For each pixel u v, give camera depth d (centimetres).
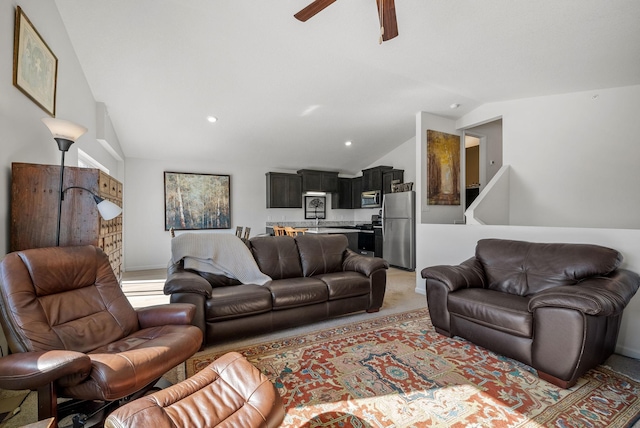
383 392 184
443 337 264
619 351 233
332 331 279
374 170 704
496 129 586
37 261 161
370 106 455
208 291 245
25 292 150
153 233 597
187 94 402
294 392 184
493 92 385
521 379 197
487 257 288
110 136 448
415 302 370
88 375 128
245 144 579
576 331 179
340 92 411
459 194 509
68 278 173
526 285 254
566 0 201
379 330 281
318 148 631
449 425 155
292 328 287
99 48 312
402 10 229
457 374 203
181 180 620
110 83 366
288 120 498
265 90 403
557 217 375
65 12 269
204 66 347
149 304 360
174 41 306
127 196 577
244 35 296
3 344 182
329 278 314
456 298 250
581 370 184
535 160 394
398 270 582
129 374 131
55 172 208
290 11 257
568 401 174
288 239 355
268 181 690
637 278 216
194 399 124
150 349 147
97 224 220
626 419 159
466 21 237
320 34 287
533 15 220
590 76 310
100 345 166
